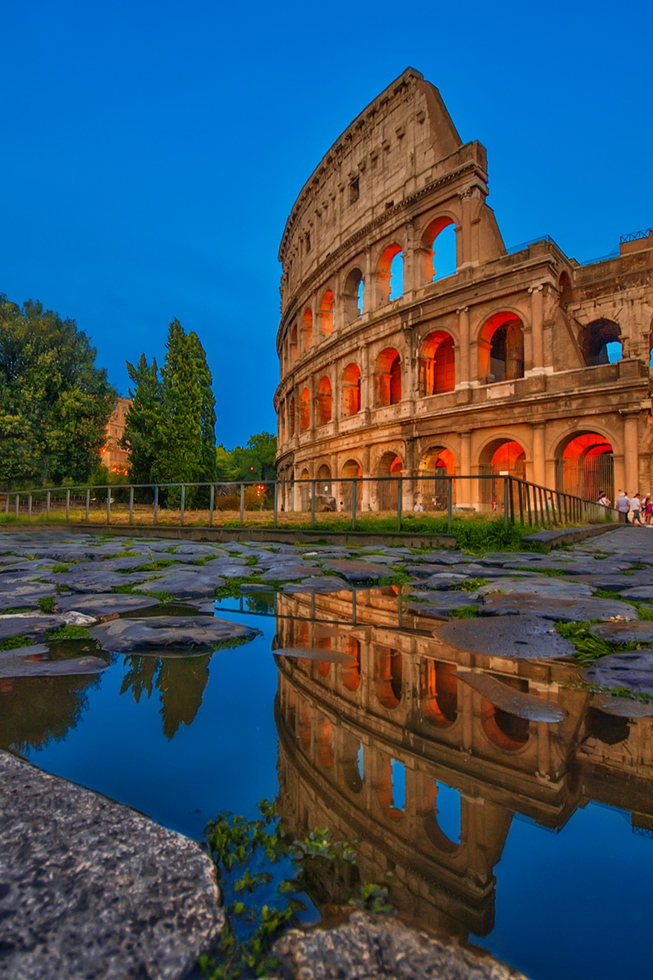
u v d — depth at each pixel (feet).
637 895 2.92
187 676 7.25
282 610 12.05
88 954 2.39
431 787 4.24
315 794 4.06
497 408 71.82
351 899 2.86
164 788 4.11
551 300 68.80
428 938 2.56
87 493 46.14
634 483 60.75
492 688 6.88
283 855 3.26
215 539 34.91
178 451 114.32
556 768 4.66
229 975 2.30
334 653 8.54
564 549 27.84
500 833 3.58
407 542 28.32
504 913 2.76
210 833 3.47
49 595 13.50
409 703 6.31
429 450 81.71
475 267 75.56
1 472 106.63
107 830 3.37
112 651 8.54
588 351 92.53
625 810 3.92
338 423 98.78
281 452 128.26
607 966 2.36
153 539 35.60
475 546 26.27
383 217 88.63
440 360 88.43
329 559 22.18
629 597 13.19
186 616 11.18
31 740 5.05
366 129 96.27
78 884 2.83
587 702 6.37
